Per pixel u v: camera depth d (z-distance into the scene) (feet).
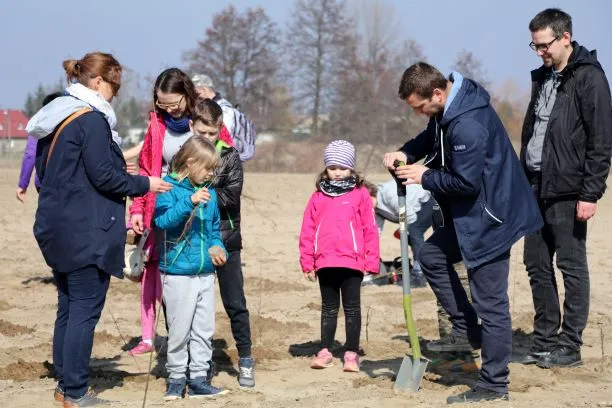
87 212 19.79
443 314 25.11
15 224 59.82
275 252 49.55
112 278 39.40
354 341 24.38
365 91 176.96
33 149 33.81
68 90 20.45
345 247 24.16
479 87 20.62
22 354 25.62
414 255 38.40
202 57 187.42
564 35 23.76
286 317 32.07
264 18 187.93
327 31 184.75
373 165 160.25
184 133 24.52
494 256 20.35
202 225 21.11
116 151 20.17
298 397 21.70
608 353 26.37
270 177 101.30
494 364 20.85
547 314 24.81
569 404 20.85
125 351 26.58
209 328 21.47
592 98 23.40
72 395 20.20
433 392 21.97
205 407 20.62
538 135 24.48
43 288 37.42
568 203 24.20
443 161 20.77
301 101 187.11
